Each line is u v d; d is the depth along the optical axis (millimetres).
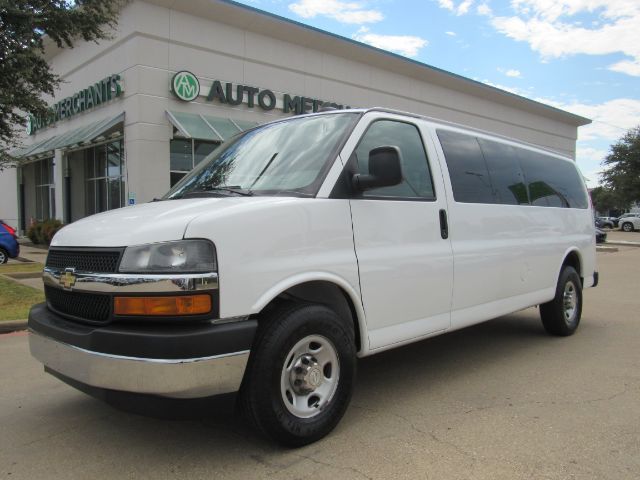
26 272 12445
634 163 52531
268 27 19547
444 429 3715
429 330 4301
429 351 5891
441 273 4375
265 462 3225
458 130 5074
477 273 4797
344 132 3887
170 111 17312
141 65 16750
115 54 17906
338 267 3562
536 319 7707
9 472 3162
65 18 10570
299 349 3367
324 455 3309
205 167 4473
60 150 22047
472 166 5035
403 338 4066
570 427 3754
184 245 2945
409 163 4324
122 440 3580
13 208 28375
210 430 3709
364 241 3771
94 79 19328
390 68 25062
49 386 4754
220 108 18562
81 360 3025
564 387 4629
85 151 21438
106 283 2992
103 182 20266
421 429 3713
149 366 2826
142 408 2945
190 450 3404
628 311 8438
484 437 3584
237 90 18859
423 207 4281
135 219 3283
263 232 3203
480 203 4953
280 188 3680
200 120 17391
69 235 3523
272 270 3203
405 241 4090
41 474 3133
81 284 3146
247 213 3170
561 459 3266
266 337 3186
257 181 3861
